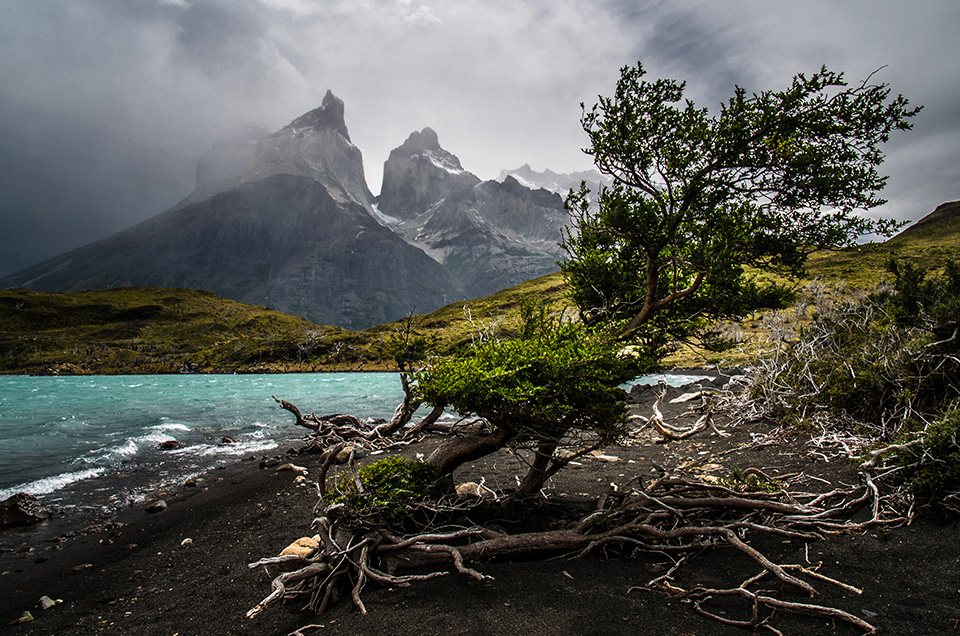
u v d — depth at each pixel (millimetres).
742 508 7633
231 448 21000
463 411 7590
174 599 7086
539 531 8305
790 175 7773
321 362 141125
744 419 17062
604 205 8812
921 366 11148
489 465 14758
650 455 14867
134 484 14961
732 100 7812
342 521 7020
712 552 6922
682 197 8359
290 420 31125
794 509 7070
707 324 9344
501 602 5762
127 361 163250
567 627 5160
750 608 5480
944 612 4930
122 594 7434
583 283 9844
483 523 8422
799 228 8359
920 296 15500
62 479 15633
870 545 6496
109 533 10578
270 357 150125
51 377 119875
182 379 100875
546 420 7457
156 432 25891
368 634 5273
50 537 10383
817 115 7559
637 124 7957
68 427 27922
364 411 34469
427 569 6797
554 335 8203
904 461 7945
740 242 8141
